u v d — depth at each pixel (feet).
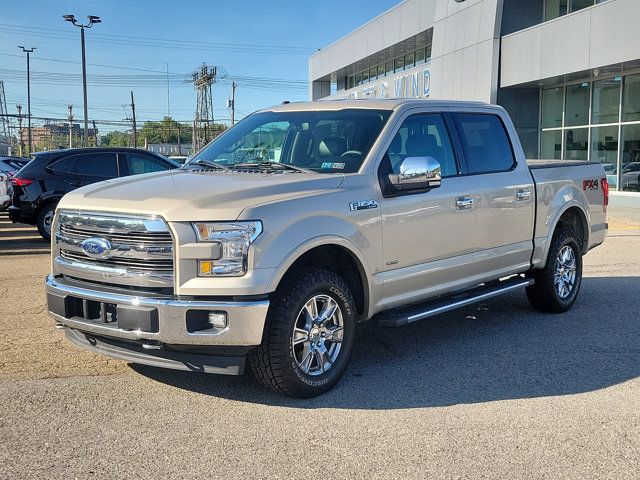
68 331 15.58
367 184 16.16
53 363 17.37
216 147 19.38
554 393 15.66
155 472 11.62
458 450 12.58
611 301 25.48
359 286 16.43
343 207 15.34
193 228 13.42
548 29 72.18
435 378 16.66
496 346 19.48
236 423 13.75
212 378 16.43
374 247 16.10
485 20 81.61
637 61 61.98
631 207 67.62
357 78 144.46
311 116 18.65
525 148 82.99
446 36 91.50
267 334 14.15
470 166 19.53
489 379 16.61
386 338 20.35
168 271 13.53
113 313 14.08
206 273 13.43
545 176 22.38
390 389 15.84
